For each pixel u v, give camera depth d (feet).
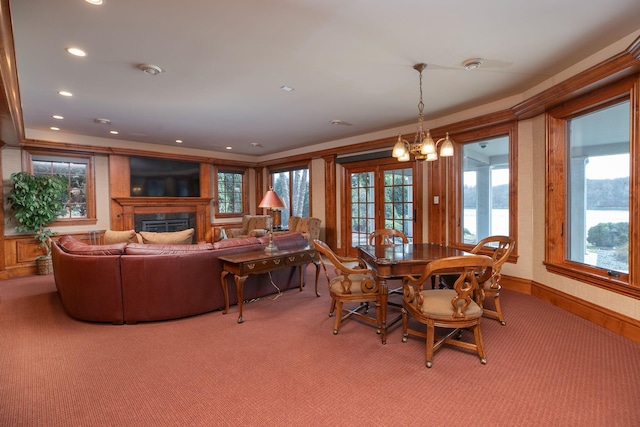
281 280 13.28
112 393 6.34
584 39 8.19
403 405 5.89
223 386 6.56
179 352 8.08
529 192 12.46
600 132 9.77
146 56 8.86
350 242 21.38
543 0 6.57
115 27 7.39
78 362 7.59
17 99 9.78
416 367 7.25
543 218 11.78
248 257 10.79
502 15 7.09
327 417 5.59
